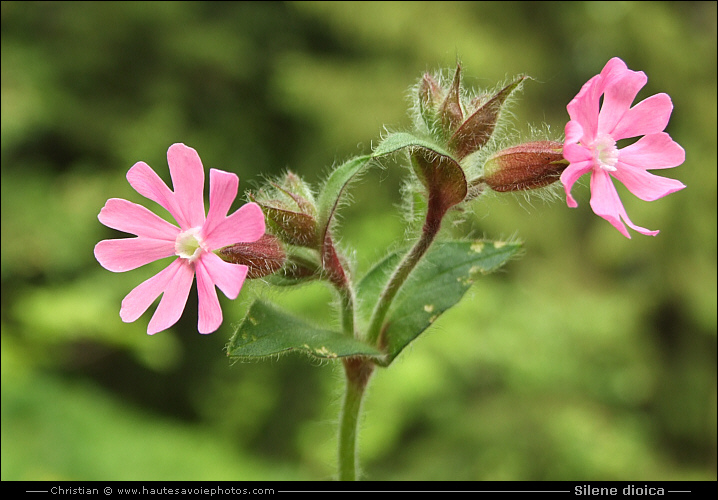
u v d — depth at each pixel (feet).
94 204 2.65
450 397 2.30
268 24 3.15
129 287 2.43
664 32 2.87
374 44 2.90
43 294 2.32
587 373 2.41
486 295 2.36
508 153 0.99
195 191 0.95
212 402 2.78
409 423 2.35
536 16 3.02
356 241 2.53
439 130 0.99
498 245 1.03
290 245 0.99
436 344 2.22
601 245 2.72
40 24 2.94
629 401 2.52
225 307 2.48
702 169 2.74
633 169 0.97
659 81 2.90
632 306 2.66
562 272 2.76
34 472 1.67
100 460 1.86
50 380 2.23
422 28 2.83
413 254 1.00
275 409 2.77
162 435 2.15
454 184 0.99
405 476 2.31
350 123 2.77
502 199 1.03
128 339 2.36
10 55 2.77
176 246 0.95
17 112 2.64
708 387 2.77
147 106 2.99
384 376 2.16
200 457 2.09
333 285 1.00
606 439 2.29
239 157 3.09
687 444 2.77
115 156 2.88
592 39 3.06
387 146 0.96
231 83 3.12
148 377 2.87
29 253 2.49
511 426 2.31
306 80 2.86
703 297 2.67
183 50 2.95
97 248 0.96
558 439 2.27
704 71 2.92
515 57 2.89
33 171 2.73
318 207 0.99
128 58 3.00
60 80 2.90
